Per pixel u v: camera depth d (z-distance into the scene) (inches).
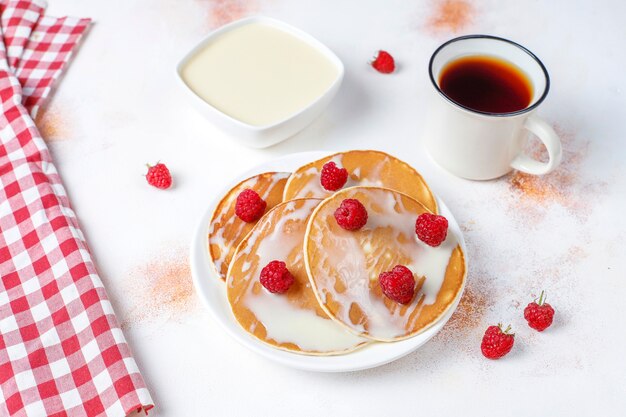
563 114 30.8
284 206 25.8
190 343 25.9
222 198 26.9
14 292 26.6
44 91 31.1
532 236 28.0
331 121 30.6
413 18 33.8
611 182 29.2
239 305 24.6
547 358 25.6
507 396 25.0
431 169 29.4
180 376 25.3
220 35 31.2
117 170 29.4
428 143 29.0
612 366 25.5
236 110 29.1
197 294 26.7
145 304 26.7
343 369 23.8
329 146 30.0
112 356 25.1
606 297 26.8
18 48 32.3
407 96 31.4
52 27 33.1
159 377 25.3
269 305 24.6
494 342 25.0
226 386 25.1
